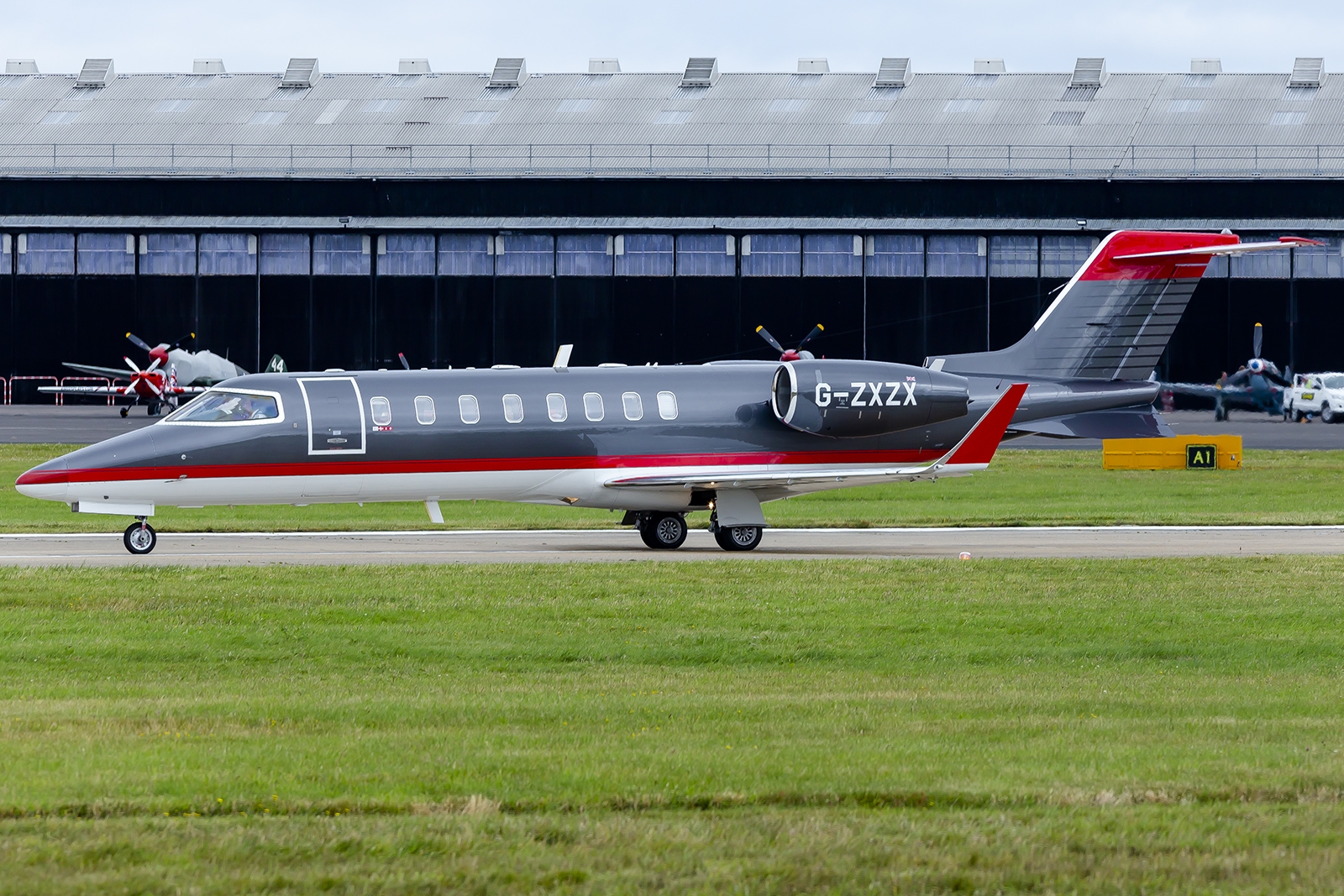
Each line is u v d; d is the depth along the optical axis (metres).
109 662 57.75
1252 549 101.69
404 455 98.75
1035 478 168.38
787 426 105.06
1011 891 29.12
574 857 30.91
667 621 67.31
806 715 46.50
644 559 93.25
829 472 106.81
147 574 80.88
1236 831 32.72
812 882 29.53
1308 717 46.50
